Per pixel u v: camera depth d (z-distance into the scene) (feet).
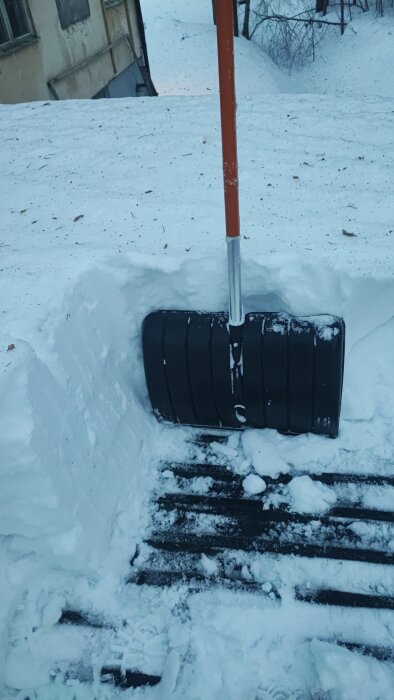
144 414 8.04
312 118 12.34
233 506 7.07
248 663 5.69
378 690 5.35
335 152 10.89
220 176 10.34
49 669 5.87
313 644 5.72
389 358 7.95
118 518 6.84
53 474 5.86
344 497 7.01
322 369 6.81
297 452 7.50
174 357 7.23
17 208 10.06
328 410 7.16
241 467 7.48
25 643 6.03
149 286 7.93
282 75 42.86
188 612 6.15
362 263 7.45
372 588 6.18
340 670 5.41
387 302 7.63
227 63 5.44
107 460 6.91
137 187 10.28
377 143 11.09
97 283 7.63
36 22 20.63
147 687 5.68
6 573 6.28
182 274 7.73
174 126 12.66
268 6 45.32
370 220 8.62
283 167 10.48
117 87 28.48
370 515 6.81
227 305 7.84
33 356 6.10
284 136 11.63
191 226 8.71
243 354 6.98
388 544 6.53
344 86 39.32
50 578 6.42
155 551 6.70
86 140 12.48
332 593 6.18
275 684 5.57
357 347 7.97
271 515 6.93
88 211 9.61
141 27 30.66
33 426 5.69
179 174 10.58
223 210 9.13
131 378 8.02
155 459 7.71
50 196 10.32
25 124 13.76
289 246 7.95
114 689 5.69
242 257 7.61
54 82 22.11
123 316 7.82
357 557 6.45
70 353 6.76
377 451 7.41
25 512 5.92
